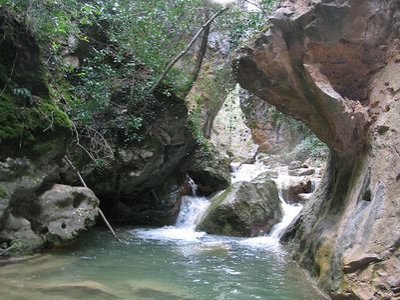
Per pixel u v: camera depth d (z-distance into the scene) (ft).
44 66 27.02
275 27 21.81
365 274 14.58
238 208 34.96
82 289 17.79
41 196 24.82
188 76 38.60
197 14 39.27
